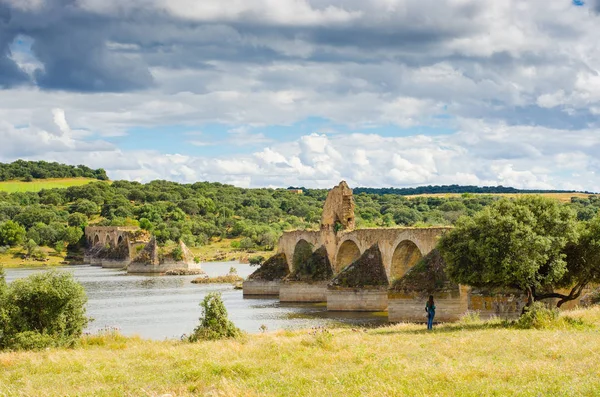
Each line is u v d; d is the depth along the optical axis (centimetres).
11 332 3909
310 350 3016
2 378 2772
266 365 2612
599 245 3941
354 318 6731
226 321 4303
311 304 8538
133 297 9712
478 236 4016
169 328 6234
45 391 2344
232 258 19512
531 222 3978
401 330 4184
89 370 2834
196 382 2309
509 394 1786
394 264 7269
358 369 2345
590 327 3378
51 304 4056
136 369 2838
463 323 4294
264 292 10000
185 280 13375
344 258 8925
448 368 2220
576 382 1878
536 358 2453
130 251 19175
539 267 3931
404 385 1980
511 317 5038
